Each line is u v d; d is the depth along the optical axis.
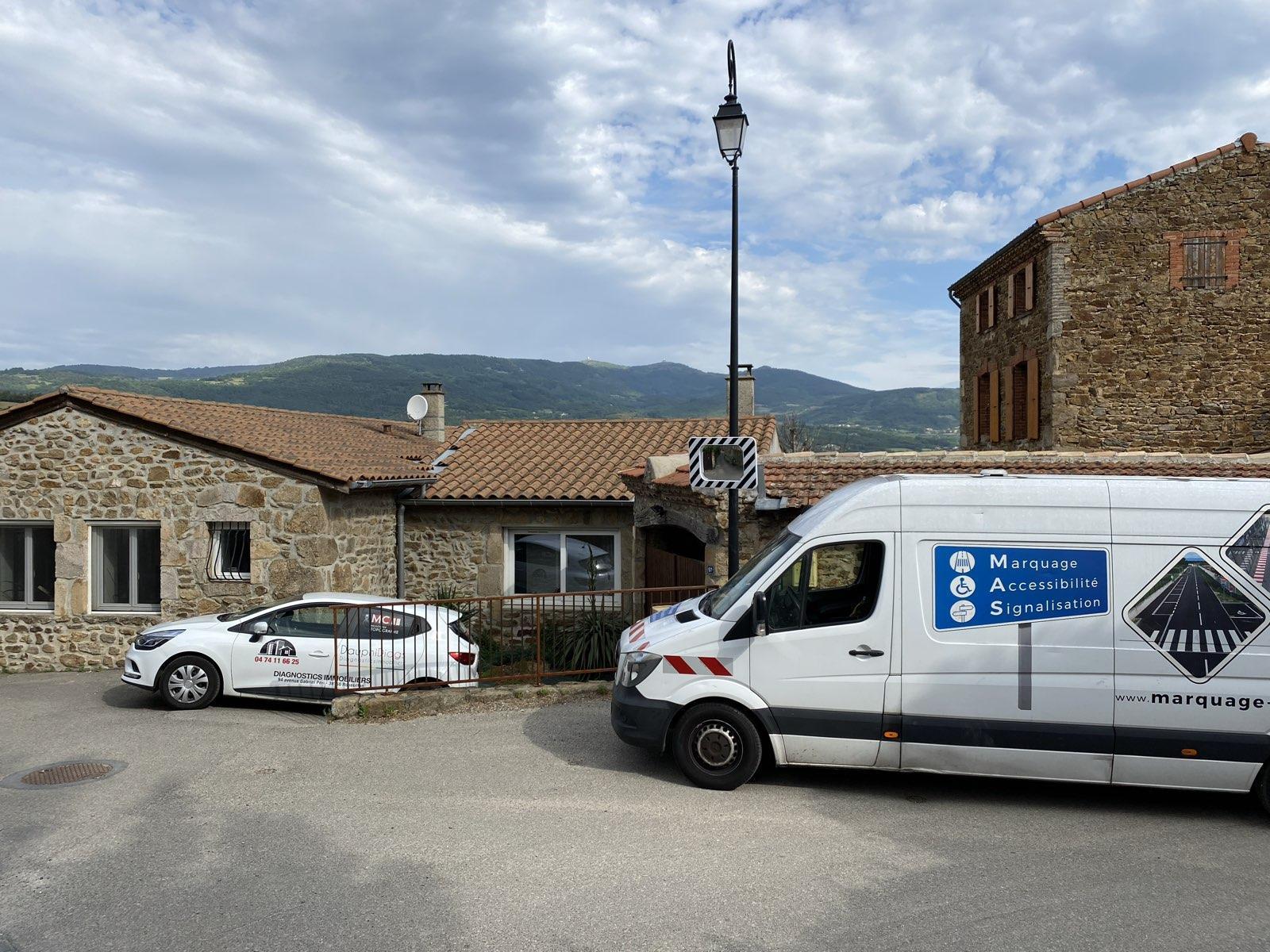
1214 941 4.09
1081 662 5.68
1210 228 16.84
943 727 5.82
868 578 6.12
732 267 9.67
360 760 6.93
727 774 6.11
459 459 16.02
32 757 7.27
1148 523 5.72
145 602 13.19
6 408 14.80
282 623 9.55
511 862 4.91
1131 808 5.92
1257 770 5.53
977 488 5.95
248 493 12.65
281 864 4.89
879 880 4.71
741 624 6.10
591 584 14.62
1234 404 16.75
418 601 9.77
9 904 4.43
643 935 4.08
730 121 9.55
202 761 7.02
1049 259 17.45
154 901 4.44
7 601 13.48
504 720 8.09
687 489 10.24
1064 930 4.17
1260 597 5.57
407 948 3.96
